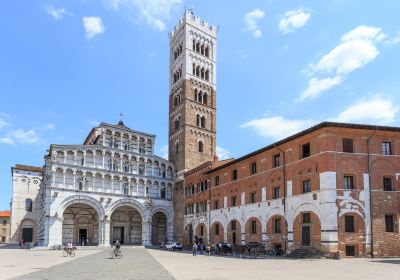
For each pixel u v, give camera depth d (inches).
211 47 4409.5
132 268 1333.7
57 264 1545.3
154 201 3769.7
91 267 1385.3
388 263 1489.9
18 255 2295.8
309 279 976.9
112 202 3503.9
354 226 1855.3
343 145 1940.2
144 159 3821.4
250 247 2100.1
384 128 1961.1
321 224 1878.7
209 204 3090.6
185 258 1934.1
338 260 1684.3
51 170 3233.3
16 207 4520.2
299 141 2116.1
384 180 1945.1
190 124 3954.2
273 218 2269.9
